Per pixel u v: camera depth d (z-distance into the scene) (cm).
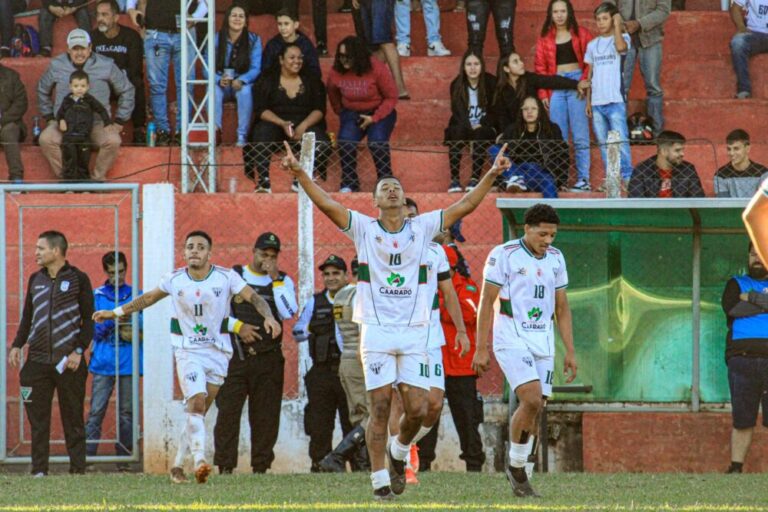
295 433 4850
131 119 6250
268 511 2841
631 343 4806
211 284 3869
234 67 5988
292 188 5656
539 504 3006
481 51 6188
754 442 4769
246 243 5384
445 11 6794
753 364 4450
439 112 6316
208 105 5594
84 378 4506
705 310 4791
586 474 4184
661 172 5203
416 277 3050
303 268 4809
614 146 4922
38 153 5925
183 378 3856
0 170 5931
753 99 6381
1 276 4991
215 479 3972
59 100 5928
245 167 5631
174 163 5378
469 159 5856
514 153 5516
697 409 4738
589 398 4797
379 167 5681
